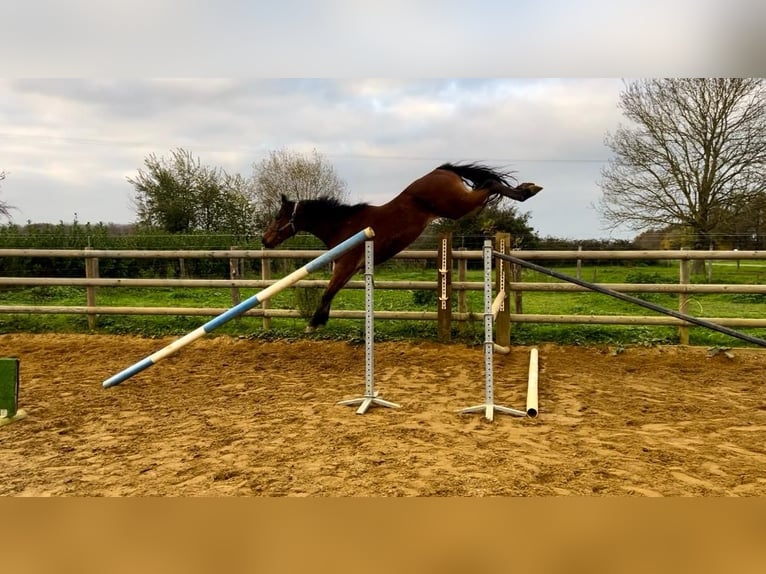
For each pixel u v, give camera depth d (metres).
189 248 14.75
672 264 19.73
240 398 4.86
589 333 7.13
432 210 6.25
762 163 15.73
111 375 5.79
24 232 15.71
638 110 16.94
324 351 6.85
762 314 8.88
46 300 10.73
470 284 7.14
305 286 7.40
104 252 7.87
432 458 3.27
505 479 2.93
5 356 6.75
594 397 4.80
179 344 4.51
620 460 3.22
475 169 6.32
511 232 20.19
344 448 3.49
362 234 4.54
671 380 5.45
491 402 4.28
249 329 7.73
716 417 4.19
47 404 4.68
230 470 3.12
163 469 3.18
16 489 2.91
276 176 22.73
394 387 5.23
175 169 22.09
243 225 22.22
